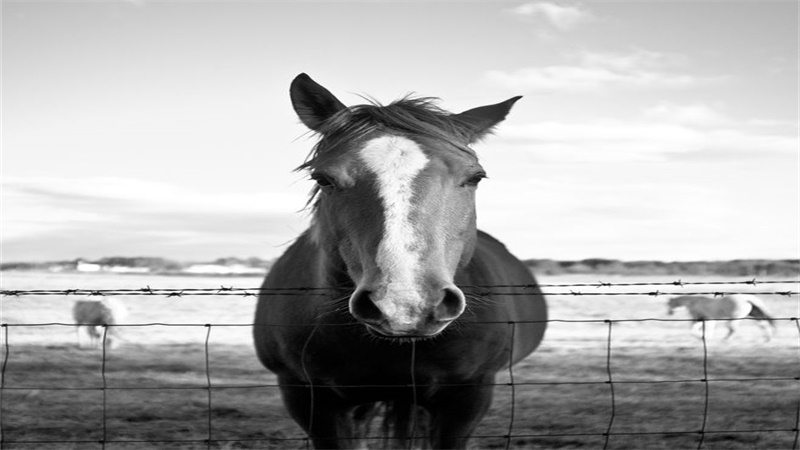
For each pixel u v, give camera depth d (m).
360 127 3.07
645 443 6.23
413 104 3.22
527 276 5.15
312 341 3.43
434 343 3.32
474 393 3.57
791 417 7.23
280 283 3.81
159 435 6.53
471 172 2.97
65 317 18.34
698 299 14.73
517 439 6.35
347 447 3.71
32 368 10.27
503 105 3.57
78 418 7.11
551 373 10.20
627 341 14.09
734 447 6.11
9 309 19.55
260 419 7.19
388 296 2.58
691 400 8.10
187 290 3.23
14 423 6.84
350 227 2.84
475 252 3.94
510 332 3.77
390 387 3.46
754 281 3.39
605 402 8.01
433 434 3.67
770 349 13.09
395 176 2.80
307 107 3.38
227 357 11.80
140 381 9.46
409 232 2.69
